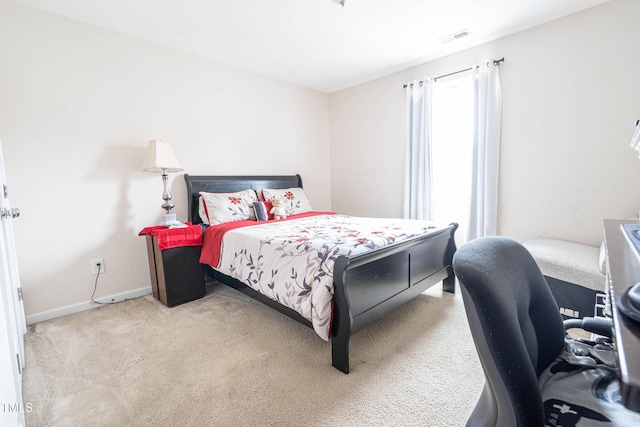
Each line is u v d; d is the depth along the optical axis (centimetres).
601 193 237
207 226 281
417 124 340
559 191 256
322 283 161
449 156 330
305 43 283
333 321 161
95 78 246
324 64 334
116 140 258
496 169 284
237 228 254
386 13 236
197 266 266
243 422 129
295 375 160
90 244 249
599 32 229
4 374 97
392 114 371
